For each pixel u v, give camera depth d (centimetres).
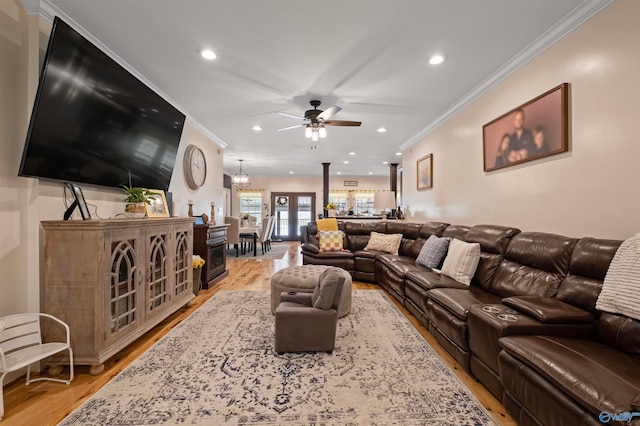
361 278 477
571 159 222
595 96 204
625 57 184
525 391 139
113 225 204
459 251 295
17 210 192
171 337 257
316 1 197
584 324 163
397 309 333
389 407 164
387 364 212
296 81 314
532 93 261
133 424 151
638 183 178
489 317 177
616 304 153
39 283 198
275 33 232
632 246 161
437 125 455
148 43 245
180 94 346
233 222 718
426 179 496
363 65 282
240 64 279
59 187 219
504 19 216
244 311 324
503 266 258
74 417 156
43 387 184
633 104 180
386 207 650
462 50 257
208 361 216
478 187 347
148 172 303
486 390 182
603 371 120
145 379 192
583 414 110
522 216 276
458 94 354
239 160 803
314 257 507
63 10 205
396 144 614
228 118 432
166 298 276
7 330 174
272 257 718
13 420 154
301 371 202
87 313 194
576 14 209
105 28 226
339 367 207
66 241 195
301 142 591
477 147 349
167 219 276
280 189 1156
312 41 243
